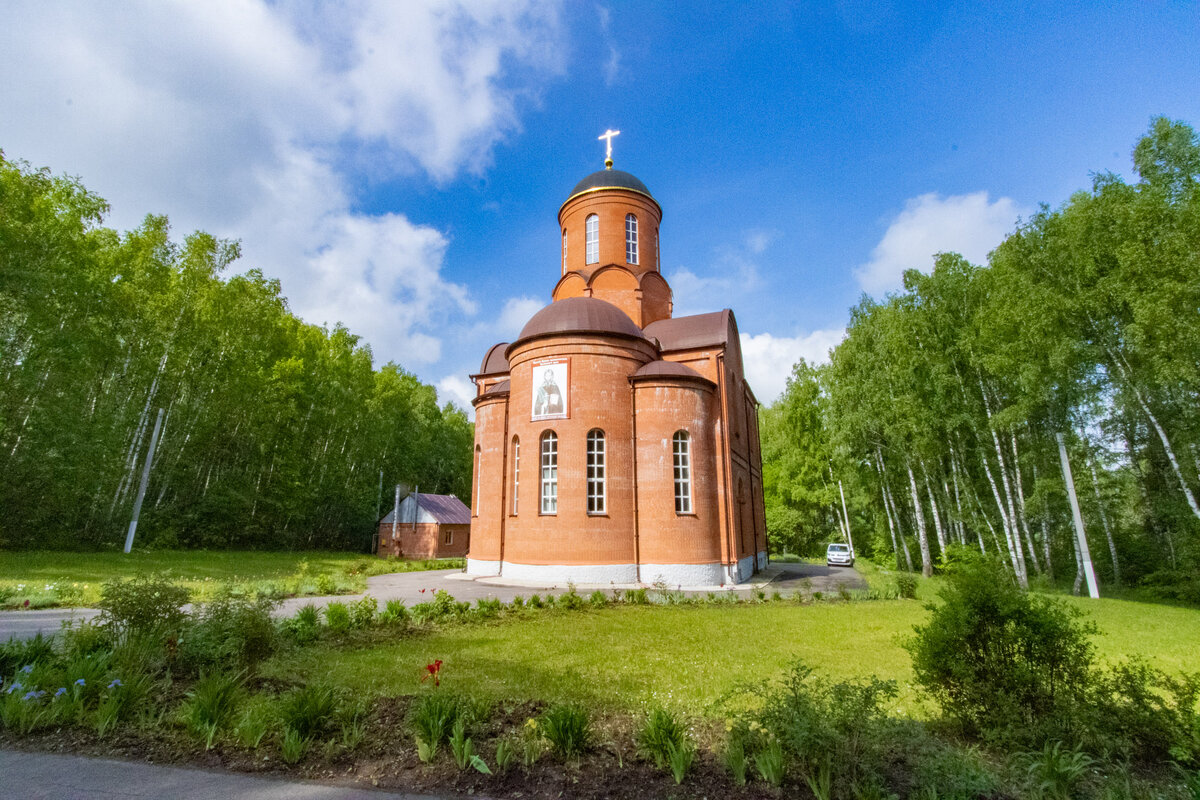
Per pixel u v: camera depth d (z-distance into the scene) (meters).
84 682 6.65
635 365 24.59
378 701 7.22
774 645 11.42
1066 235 19.27
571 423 23.14
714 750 5.83
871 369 31.52
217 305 33.09
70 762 5.48
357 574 25.16
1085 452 23.53
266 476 41.56
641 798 4.93
